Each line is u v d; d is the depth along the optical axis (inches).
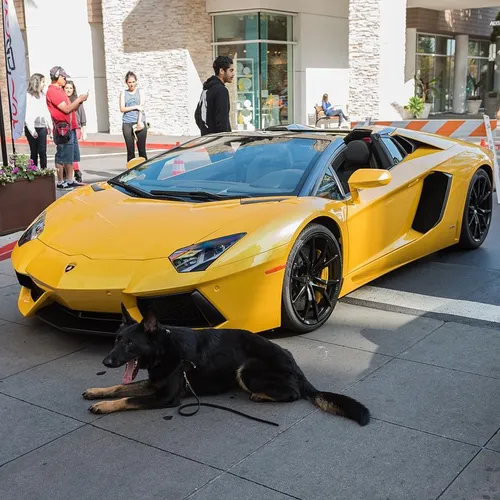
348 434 123.3
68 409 135.6
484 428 124.6
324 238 173.6
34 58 944.3
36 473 113.4
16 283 223.6
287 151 199.9
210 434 124.4
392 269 211.0
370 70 709.3
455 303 194.4
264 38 791.1
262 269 155.5
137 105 446.9
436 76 1027.3
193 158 207.5
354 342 167.2
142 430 126.6
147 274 148.9
